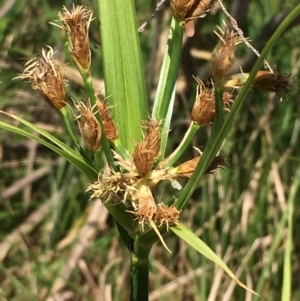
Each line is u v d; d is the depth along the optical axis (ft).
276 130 1.14
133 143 0.44
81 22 0.42
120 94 0.47
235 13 1.09
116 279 1.14
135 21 0.48
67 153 0.43
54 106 0.44
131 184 0.41
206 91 0.44
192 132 0.44
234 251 1.08
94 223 1.16
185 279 1.08
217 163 0.44
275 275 1.05
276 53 1.16
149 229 0.45
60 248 1.16
